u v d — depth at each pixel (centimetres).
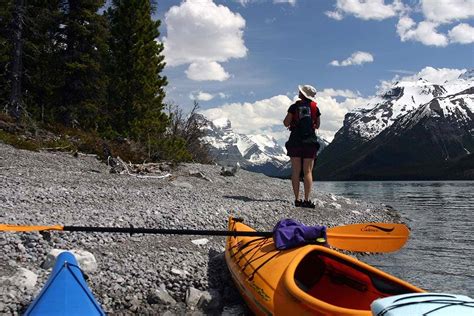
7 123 1859
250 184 1711
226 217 959
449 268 819
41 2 2477
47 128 2025
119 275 593
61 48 2536
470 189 4831
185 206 992
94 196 981
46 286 430
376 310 342
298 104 1105
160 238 767
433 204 2408
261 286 503
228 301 581
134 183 1259
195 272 644
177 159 1895
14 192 904
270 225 988
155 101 2641
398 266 831
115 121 2552
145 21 2653
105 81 2602
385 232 672
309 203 1179
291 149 1142
